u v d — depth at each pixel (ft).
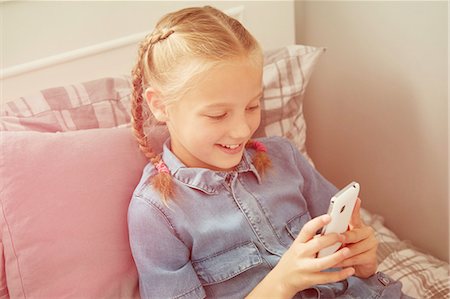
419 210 4.77
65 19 3.94
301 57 4.24
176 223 3.16
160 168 3.27
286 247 3.39
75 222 3.14
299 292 3.30
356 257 3.15
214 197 3.30
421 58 4.31
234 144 3.06
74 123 3.61
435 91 4.28
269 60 4.24
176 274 3.09
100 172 3.27
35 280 3.04
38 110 3.56
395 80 4.58
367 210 5.28
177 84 2.96
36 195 3.10
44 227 3.07
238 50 2.93
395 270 4.22
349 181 5.36
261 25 4.82
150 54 3.12
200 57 2.90
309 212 3.78
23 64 3.84
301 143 4.33
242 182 3.44
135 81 3.24
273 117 4.14
